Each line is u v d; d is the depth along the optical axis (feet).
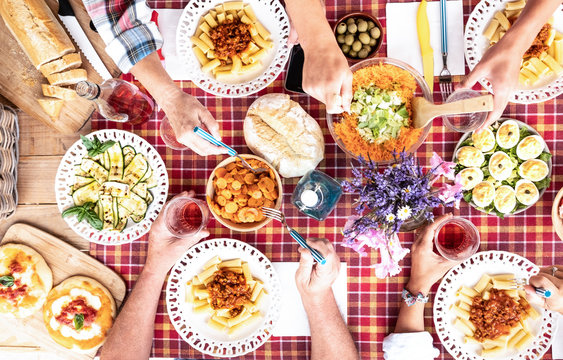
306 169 4.91
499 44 4.42
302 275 5.03
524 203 4.92
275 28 5.05
